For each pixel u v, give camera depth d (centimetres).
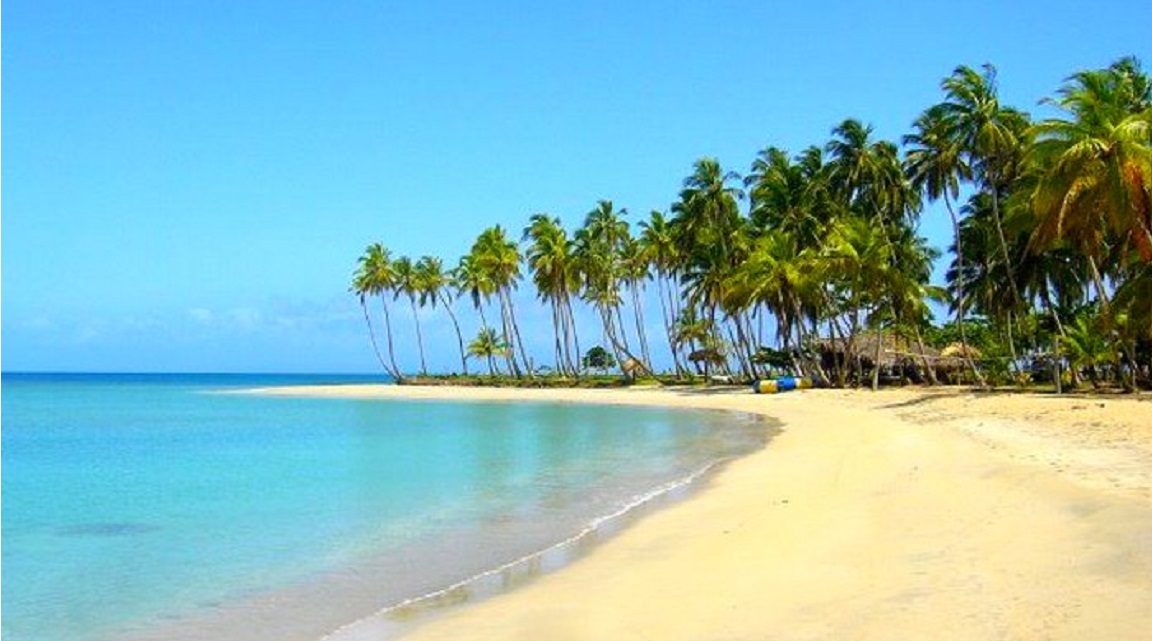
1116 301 4331
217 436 4756
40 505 2359
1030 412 3800
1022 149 5144
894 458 2606
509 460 3247
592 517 1989
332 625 1218
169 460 3503
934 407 4697
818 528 1627
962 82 5453
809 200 7488
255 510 2216
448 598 1334
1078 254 5600
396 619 1232
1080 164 3984
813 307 7900
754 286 7388
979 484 1931
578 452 3484
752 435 4003
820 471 2489
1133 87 4834
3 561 1658
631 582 1350
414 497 2372
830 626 1029
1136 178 3897
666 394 8212
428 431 4831
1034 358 6681
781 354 8681
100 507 2309
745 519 1806
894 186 7012
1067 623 949
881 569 1276
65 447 4141
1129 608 978
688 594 1245
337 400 9769
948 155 5678
